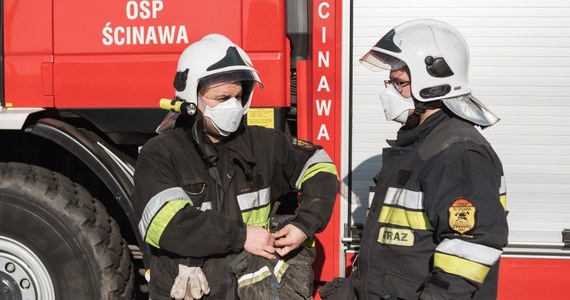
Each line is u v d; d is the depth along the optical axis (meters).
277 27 4.89
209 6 4.92
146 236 3.48
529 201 5.06
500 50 4.96
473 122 3.47
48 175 5.08
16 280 5.08
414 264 3.39
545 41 4.93
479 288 3.32
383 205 3.54
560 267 5.09
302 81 5.07
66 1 4.98
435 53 3.47
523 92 4.98
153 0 4.94
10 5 5.00
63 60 5.00
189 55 3.60
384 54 3.61
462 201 3.18
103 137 5.25
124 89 5.00
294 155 3.92
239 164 3.68
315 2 4.99
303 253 3.77
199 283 3.49
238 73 3.55
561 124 4.99
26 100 5.04
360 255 3.66
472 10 4.95
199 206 3.57
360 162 5.10
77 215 5.00
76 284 5.05
